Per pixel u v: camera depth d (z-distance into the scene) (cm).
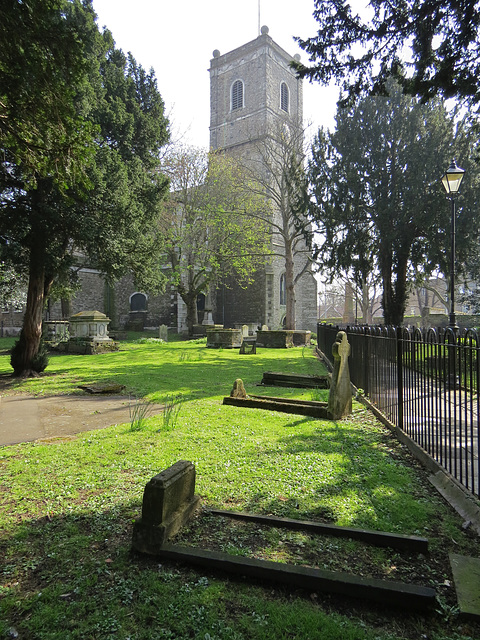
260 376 1048
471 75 700
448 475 353
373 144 1809
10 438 521
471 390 323
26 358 1140
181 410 649
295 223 2372
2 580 228
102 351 1839
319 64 787
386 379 594
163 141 1677
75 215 1043
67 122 639
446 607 199
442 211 1658
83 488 351
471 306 2483
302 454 425
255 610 202
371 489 342
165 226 2680
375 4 699
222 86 4038
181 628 190
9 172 970
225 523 286
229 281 3694
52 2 568
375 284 2908
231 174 2742
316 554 248
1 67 560
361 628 189
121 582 224
